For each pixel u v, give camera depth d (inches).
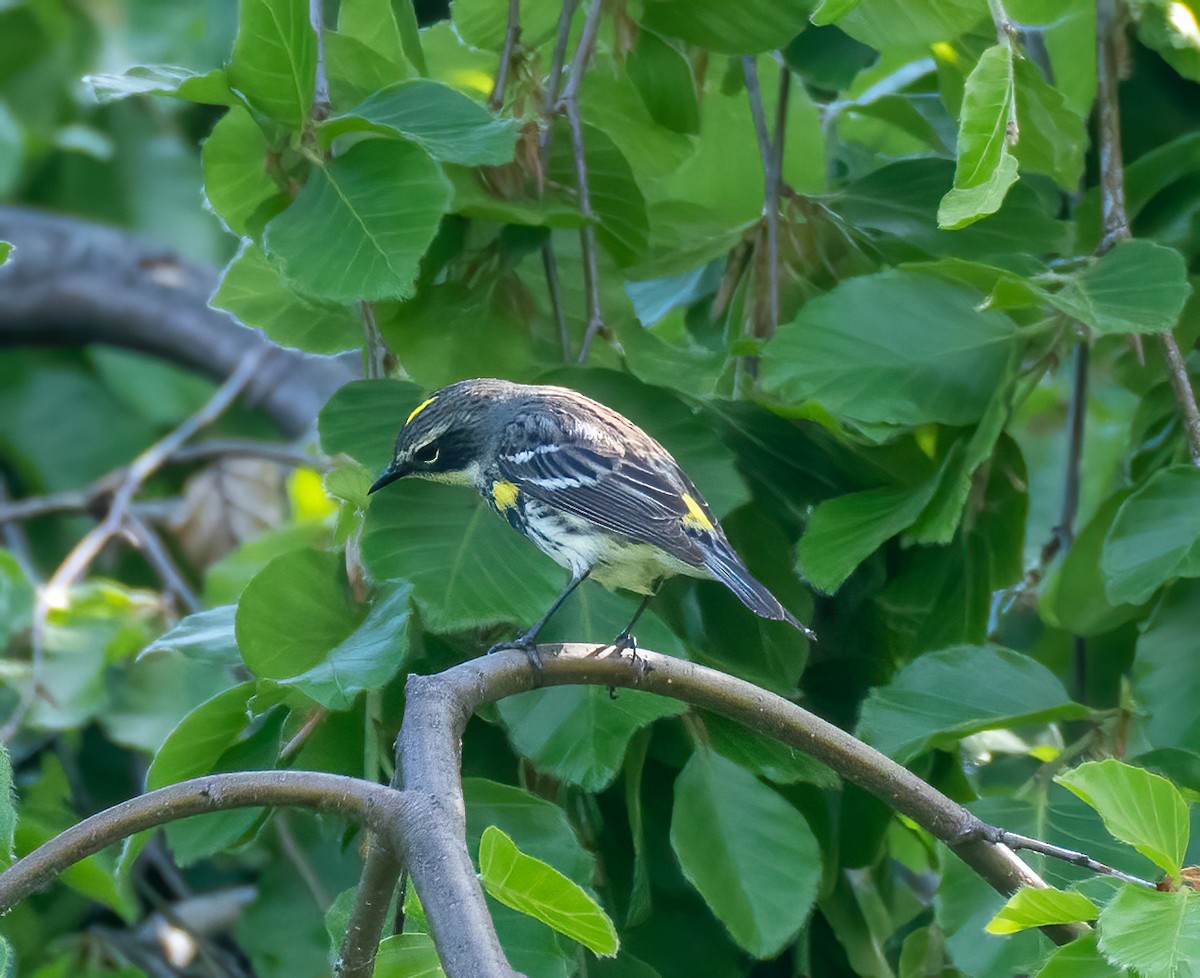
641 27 386.6
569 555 343.3
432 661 347.3
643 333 392.8
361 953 259.9
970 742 376.2
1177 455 382.9
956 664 336.5
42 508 620.4
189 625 380.2
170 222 734.5
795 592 365.7
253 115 346.0
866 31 374.9
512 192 375.2
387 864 246.8
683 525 336.5
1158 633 338.3
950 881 303.4
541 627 343.0
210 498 627.2
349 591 339.9
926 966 363.3
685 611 363.9
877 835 366.0
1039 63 446.6
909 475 368.8
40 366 724.0
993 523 380.5
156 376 724.0
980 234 393.1
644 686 295.4
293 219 334.0
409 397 356.2
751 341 365.7
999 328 352.2
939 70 412.5
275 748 333.1
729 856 309.6
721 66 436.8
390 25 383.6
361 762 331.6
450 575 326.0
